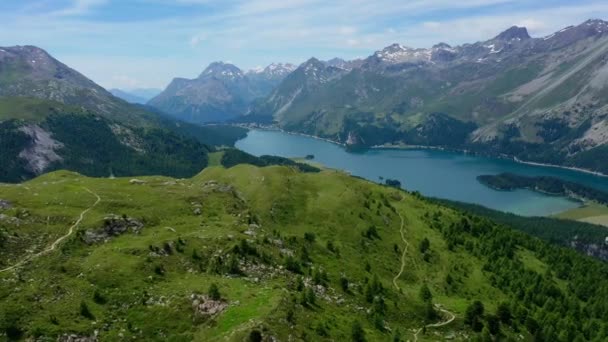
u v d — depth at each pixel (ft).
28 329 289.53
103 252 381.81
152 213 483.92
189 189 593.42
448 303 501.15
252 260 417.90
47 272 345.72
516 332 467.11
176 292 342.23
